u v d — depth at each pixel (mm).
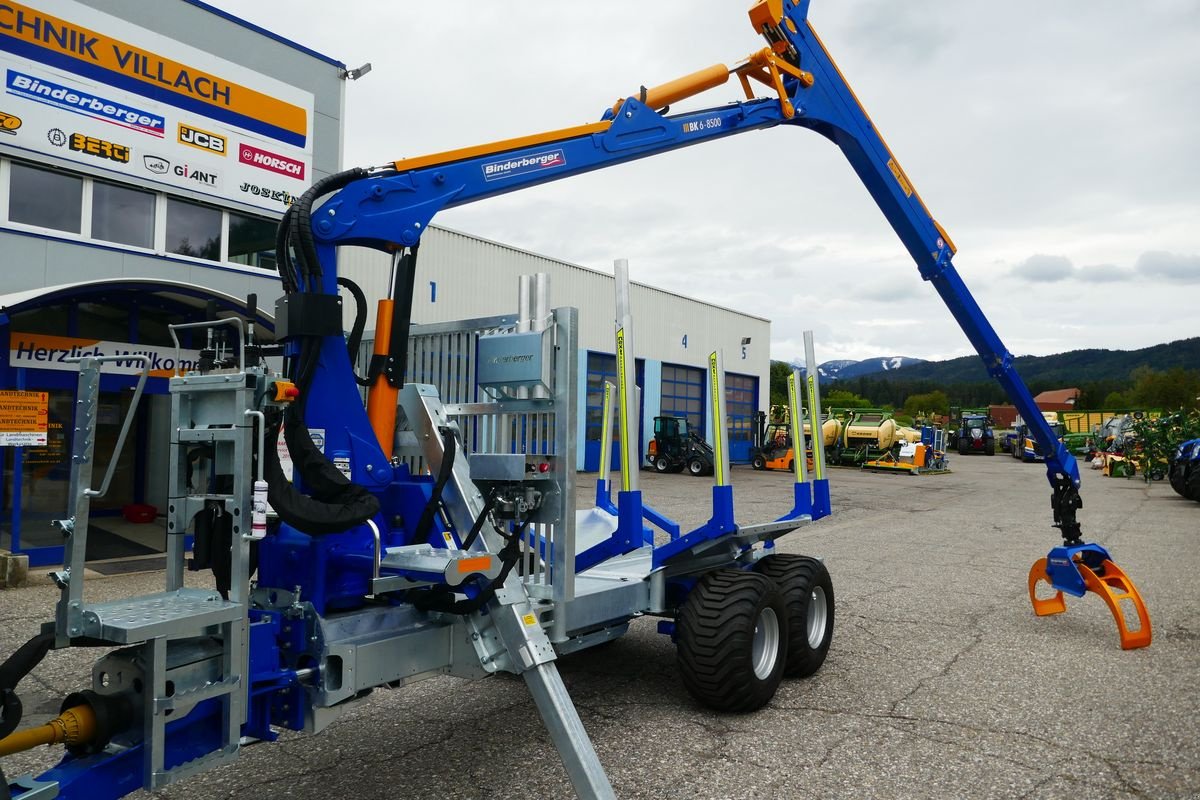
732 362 30500
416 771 3752
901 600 7562
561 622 3580
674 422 25172
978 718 4488
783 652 4715
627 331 4023
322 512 2793
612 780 3656
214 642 2609
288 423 3059
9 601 7090
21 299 7906
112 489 10812
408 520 3457
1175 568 9219
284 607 3025
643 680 5188
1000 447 55469
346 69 12539
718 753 3977
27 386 9117
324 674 2803
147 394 10797
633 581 4473
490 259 20016
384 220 3564
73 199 9734
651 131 4629
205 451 2857
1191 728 4348
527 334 3521
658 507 15008
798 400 5469
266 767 3801
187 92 10617
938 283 6219
